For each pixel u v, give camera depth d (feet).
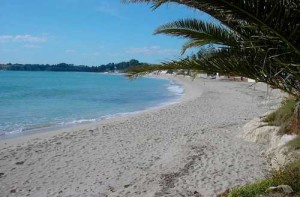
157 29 17.39
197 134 49.29
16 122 73.26
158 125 60.29
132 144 45.11
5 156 39.99
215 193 25.71
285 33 12.72
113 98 134.10
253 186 22.77
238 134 45.03
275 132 36.81
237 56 15.64
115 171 33.30
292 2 12.36
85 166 35.47
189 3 13.79
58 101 118.83
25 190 29.07
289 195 20.38
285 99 41.55
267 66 15.17
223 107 86.79
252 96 117.80
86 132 55.06
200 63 15.53
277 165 28.25
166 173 31.63
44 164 36.58
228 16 13.61
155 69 16.28
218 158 35.09
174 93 163.12
